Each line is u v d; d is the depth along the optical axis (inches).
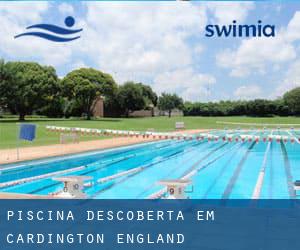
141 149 713.0
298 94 2487.7
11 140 724.0
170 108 3093.0
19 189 351.9
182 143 838.5
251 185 380.5
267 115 2618.1
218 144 820.0
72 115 2456.9
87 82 2053.4
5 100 1774.1
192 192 347.3
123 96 2596.0
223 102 2999.5
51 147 620.1
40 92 1860.2
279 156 615.2
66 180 269.0
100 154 601.6
